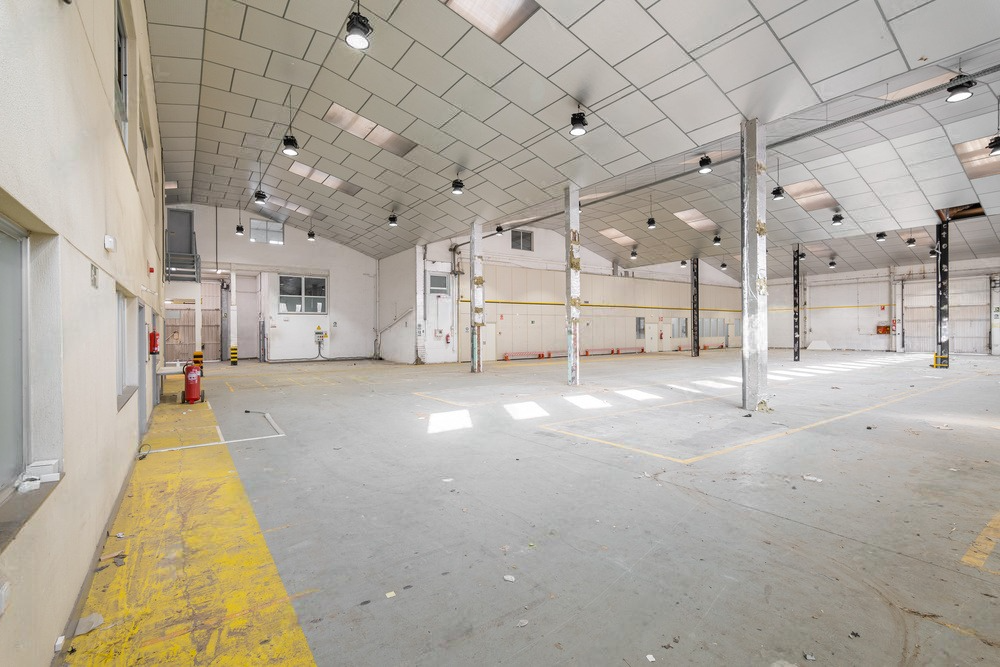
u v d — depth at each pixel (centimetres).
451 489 414
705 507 369
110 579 266
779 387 1102
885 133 1066
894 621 224
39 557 179
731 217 1711
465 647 207
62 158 216
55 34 204
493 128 933
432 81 811
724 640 211
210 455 529
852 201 1437
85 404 258
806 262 2558
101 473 304
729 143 1065
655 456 518
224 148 1222
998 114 959
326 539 318
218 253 1834
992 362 1775
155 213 898
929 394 974
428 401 918
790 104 735
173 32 738
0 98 145
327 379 1334
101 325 307
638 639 212
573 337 1159
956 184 1280
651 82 729
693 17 598
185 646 209
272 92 916
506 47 704
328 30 721
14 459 195
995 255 2114
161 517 356
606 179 1084
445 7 651
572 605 239
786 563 280
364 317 2181
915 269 2403
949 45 580
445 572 273
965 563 279
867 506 369
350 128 1044
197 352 1402
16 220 187
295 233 2009
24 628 163
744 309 806
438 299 1961
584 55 693
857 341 2603
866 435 612
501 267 2144
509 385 1173
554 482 432
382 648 207
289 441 594
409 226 1673
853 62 627
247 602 244
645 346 2692
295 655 203
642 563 282
